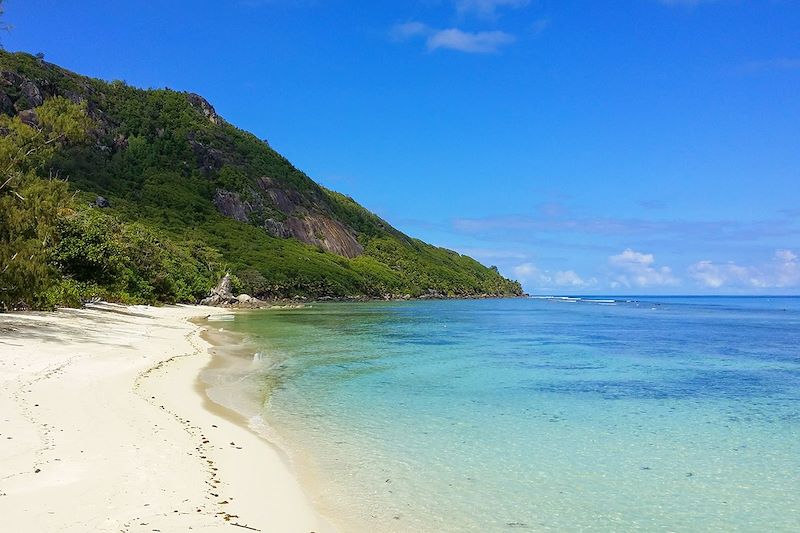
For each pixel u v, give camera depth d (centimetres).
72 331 2877
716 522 927
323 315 6838
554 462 1230
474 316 7956
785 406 1902
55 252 4672
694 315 9375
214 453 1109
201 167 14838
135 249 6362
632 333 5188
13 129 2930
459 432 1459
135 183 12538
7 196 2753
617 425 1598
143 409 1405
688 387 2267
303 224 15950
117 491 826
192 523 750
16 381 1523
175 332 3588
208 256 9994
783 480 1145
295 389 1981
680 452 1341
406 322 6028
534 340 4309
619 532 876
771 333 5300
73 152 11700
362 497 969
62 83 13500
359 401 1817
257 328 4553
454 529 857
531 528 875
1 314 3212
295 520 829
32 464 901
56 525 687
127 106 15200
